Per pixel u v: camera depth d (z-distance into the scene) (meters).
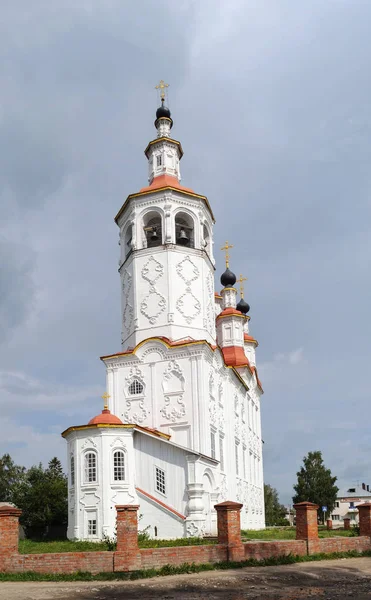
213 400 47.66
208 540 35.41
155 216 50.75
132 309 49.28
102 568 24.73
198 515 39.22
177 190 49.91
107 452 40.28
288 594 20.81
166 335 47.38
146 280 48.91
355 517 133.38
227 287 69.75
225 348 67.25
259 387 74.31
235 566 27.00
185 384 45.09
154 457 41.28
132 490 40.28
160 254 48.97
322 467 100.69
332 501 99.12
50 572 24.69
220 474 47.81
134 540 25.16
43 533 56.38
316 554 30.25
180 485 40.41
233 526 28.03
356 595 20.48
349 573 25.62
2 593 21.03
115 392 46.84
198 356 45.22
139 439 41.88
